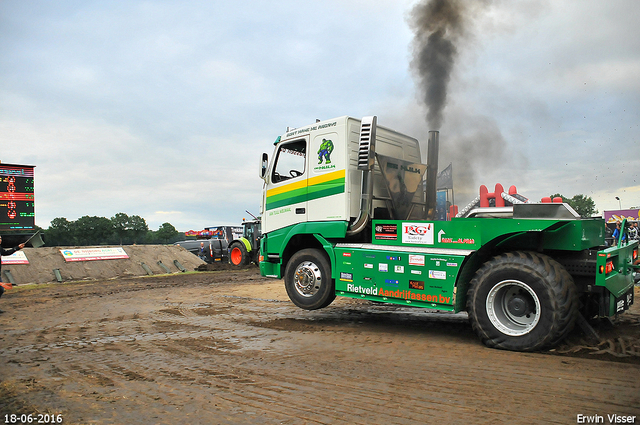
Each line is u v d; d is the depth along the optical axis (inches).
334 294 274.7
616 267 202.7
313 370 167.8
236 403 133.5
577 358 177.9
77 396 141.7
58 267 613.9
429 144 287.3
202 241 993.5
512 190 256.1
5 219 646.5
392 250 238.7
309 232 275.9
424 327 255.8
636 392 137.2
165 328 261.6
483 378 154.8
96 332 252.8
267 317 296.7
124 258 700.7
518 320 199.9
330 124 271.0
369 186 251.8
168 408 130.2
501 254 205.5
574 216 195.8
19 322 290.4
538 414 121.5
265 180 313.1
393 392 141.8
